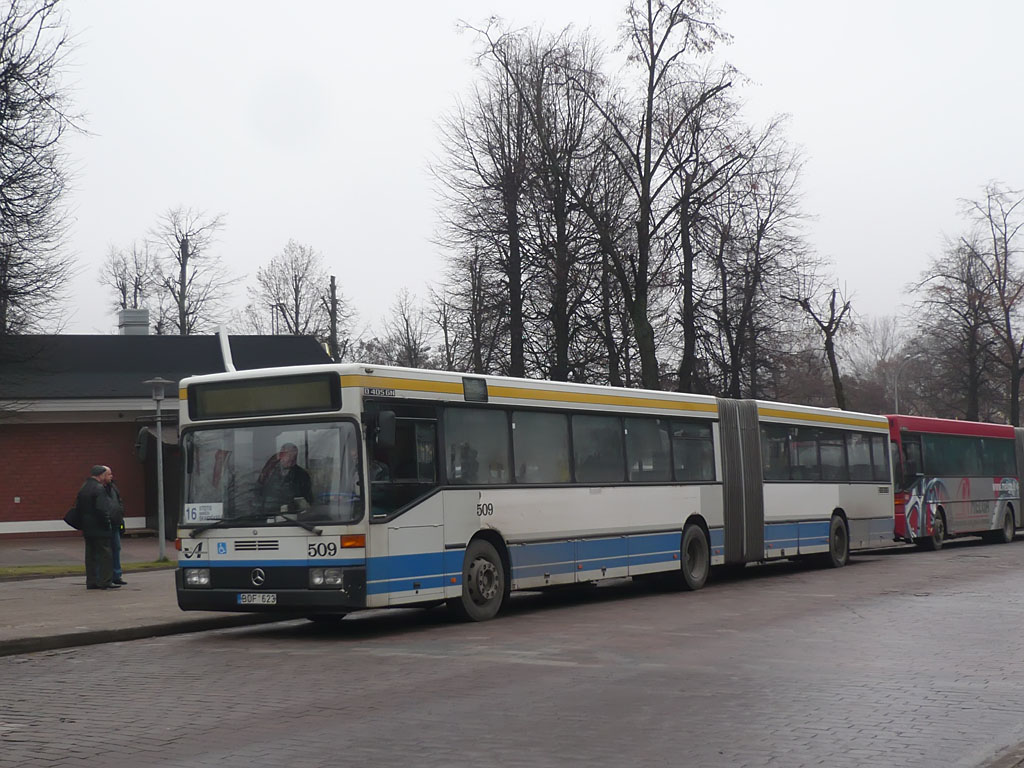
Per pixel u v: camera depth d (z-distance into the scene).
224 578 13.87
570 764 7.08
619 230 36.97
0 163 25.80
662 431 19.58
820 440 24.59
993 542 35.66
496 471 15.75
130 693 9.98
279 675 10.77
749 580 21.86
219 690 10.00
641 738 7.80
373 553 13.45
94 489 19.47
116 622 14.72
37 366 31.48
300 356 41.88
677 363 41.50
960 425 33.38
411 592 13.98
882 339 110.69
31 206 26.41
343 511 13.39
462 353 40.91
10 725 8.62
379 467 13.77
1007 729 8.04
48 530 35.16
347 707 9.02
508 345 38.81
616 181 38.53
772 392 45.16
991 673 10.45
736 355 41.72
